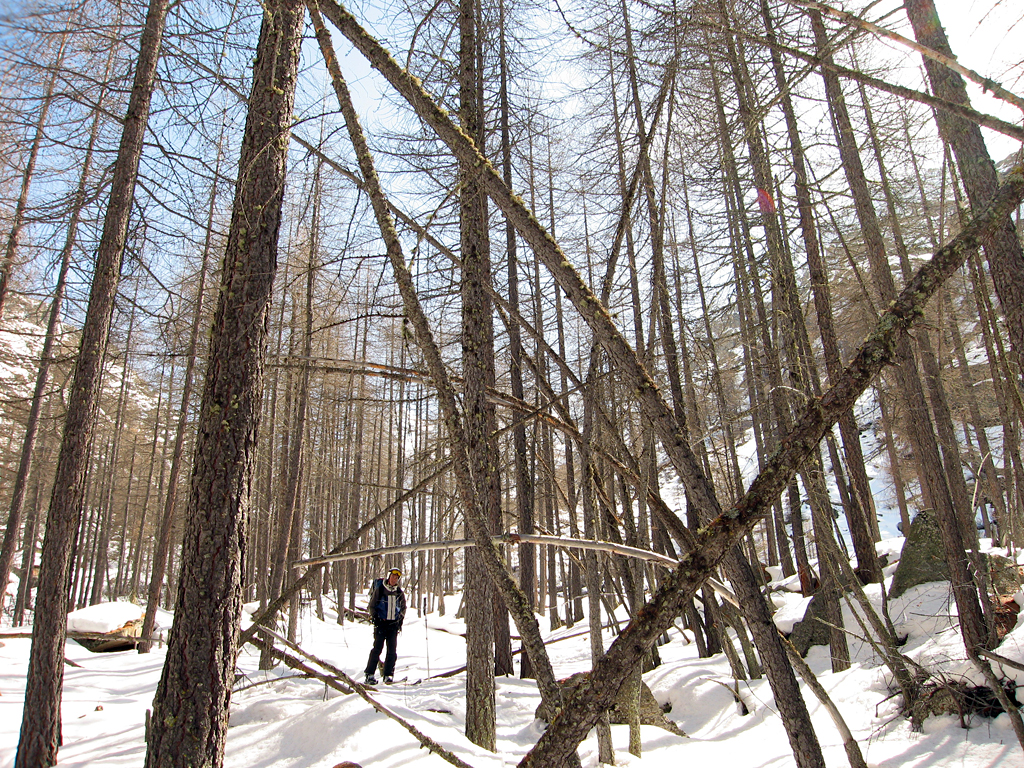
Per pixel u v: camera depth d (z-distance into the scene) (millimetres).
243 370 2850
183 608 2602
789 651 2625
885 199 7633
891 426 12125
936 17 4160
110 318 5629
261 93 3105
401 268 1903
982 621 4992
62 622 5035
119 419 19922
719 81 5598
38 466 17125
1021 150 1911
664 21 3893
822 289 7754
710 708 6137
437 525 4984
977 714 4262
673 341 6816
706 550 1350
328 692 5938
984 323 3496
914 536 7477
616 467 3775
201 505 2689
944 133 4195
